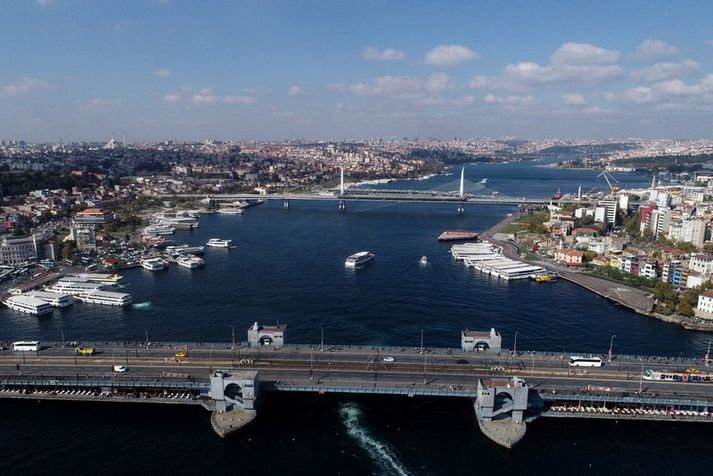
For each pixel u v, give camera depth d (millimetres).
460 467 171000
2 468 168875
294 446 180875
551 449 179500
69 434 186625
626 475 167875
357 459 174500
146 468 169500
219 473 167625
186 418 196375
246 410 195625
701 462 173750
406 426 193125
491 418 191000
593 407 199125
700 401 192875
